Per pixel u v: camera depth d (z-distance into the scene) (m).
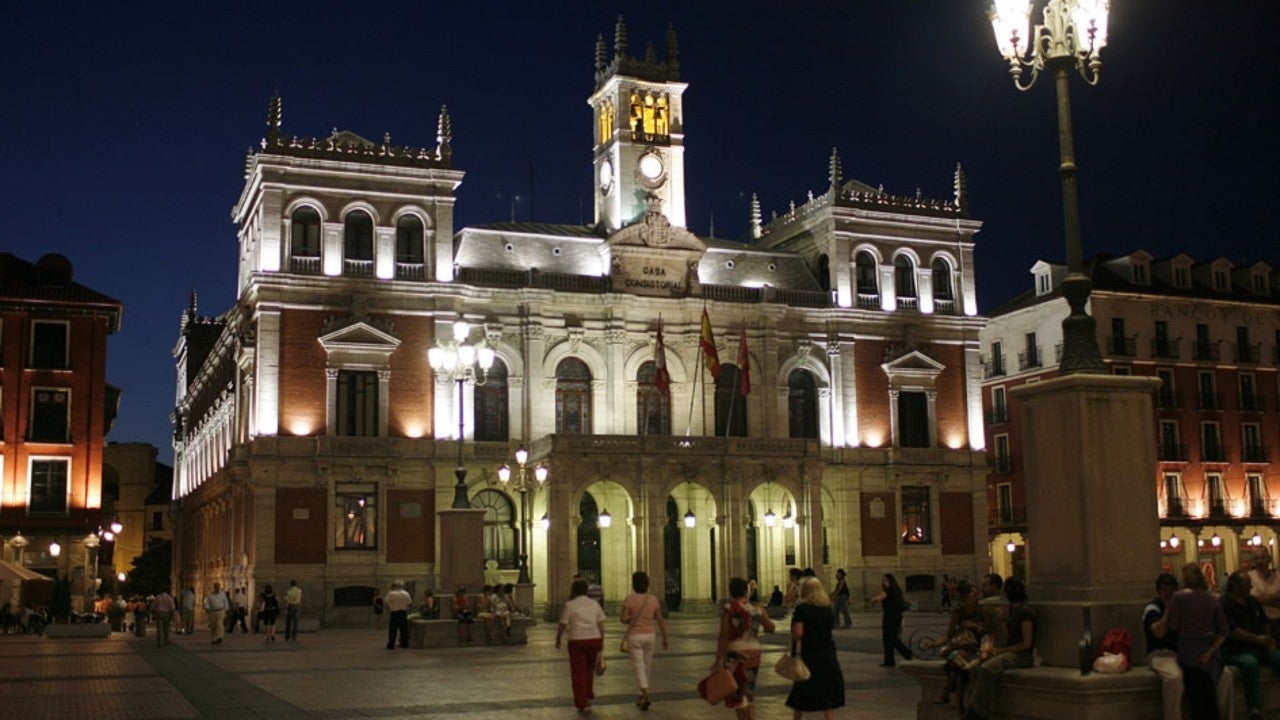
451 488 65.50
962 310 78.94
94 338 68.25
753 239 87.19
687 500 69.50
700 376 72.00
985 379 92.56
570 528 63.28
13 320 66.75
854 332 75.62
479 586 43.78
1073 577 18.39
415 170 66.94
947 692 18.59
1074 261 19.48
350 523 63.88
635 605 23.95
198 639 51.22
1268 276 92.19
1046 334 87.62
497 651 39.72
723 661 19.84
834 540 73.00
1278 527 87.38
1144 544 18.50
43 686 30.05
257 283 63.31
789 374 74.56
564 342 69.75
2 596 61.25
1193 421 85.81
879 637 44.78
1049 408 19.05
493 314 68.50
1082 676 17.11
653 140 74.81
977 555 76.31
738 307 73.00
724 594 65.75
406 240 67.31
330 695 26.98
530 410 68.12
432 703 25.12
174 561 99.50
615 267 71.31
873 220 77.12
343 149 65.94
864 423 75.19
